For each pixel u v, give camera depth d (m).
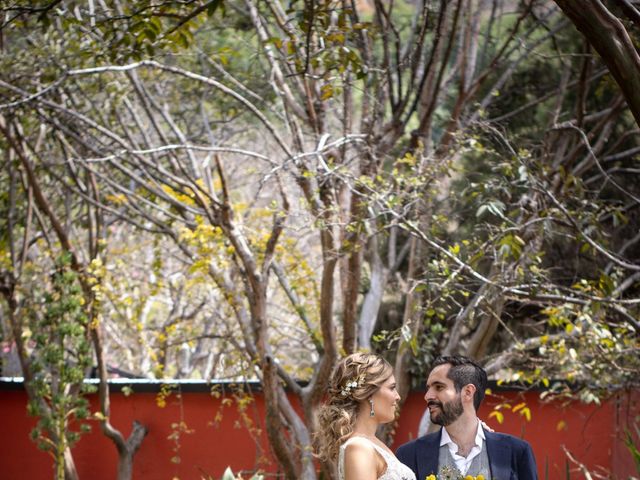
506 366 8.61
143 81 10.98
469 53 8.66
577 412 9.64
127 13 7.32
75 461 10.18
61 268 8.91
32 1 7.00
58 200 12.68
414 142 8.44
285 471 8.31
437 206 8.71
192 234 8.86
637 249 10.37
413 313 7.65
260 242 9.27
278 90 8.61
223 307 12.09
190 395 10.16
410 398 9.74
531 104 9.91
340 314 11.48
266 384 8.07
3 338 11.81
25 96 8.27
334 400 4.17
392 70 8.68
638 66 3.45
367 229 6.76
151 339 14.79
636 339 7.59
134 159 10.05
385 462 4.01
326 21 6.72
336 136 10.59
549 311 7.10
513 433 9.73
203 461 10.09
